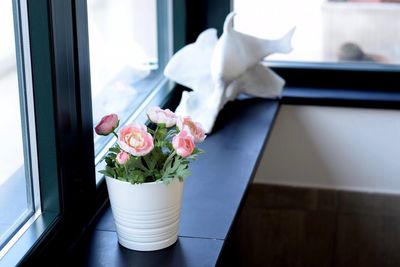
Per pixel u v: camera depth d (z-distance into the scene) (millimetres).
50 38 1562
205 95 2346
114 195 1637
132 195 1610
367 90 2680
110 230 1751
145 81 2428
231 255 2668
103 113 2041
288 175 2713
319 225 2727
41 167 1647
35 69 1580
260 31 2705
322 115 2629
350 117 2617
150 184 1600
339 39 2697
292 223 2742
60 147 1635
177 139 1573
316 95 2607
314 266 2752
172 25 2586
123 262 1635
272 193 2729
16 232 1603
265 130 2314
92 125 1767
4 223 1581
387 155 2643
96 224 1775
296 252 2754
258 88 2555
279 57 2752
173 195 1638
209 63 2379
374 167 2660
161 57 2582
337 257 2742
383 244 2713
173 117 1650
